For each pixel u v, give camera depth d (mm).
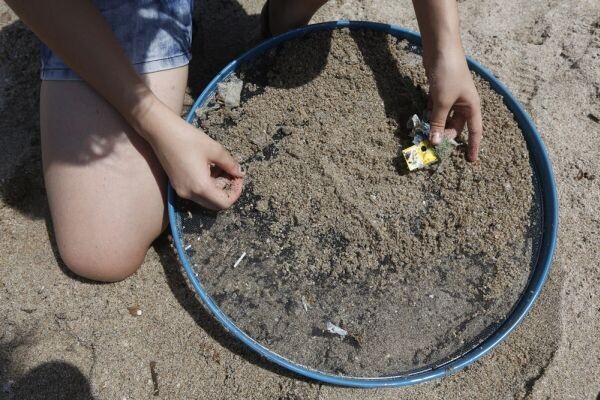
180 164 963
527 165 1086
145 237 1054
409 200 1067
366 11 1382
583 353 1017
